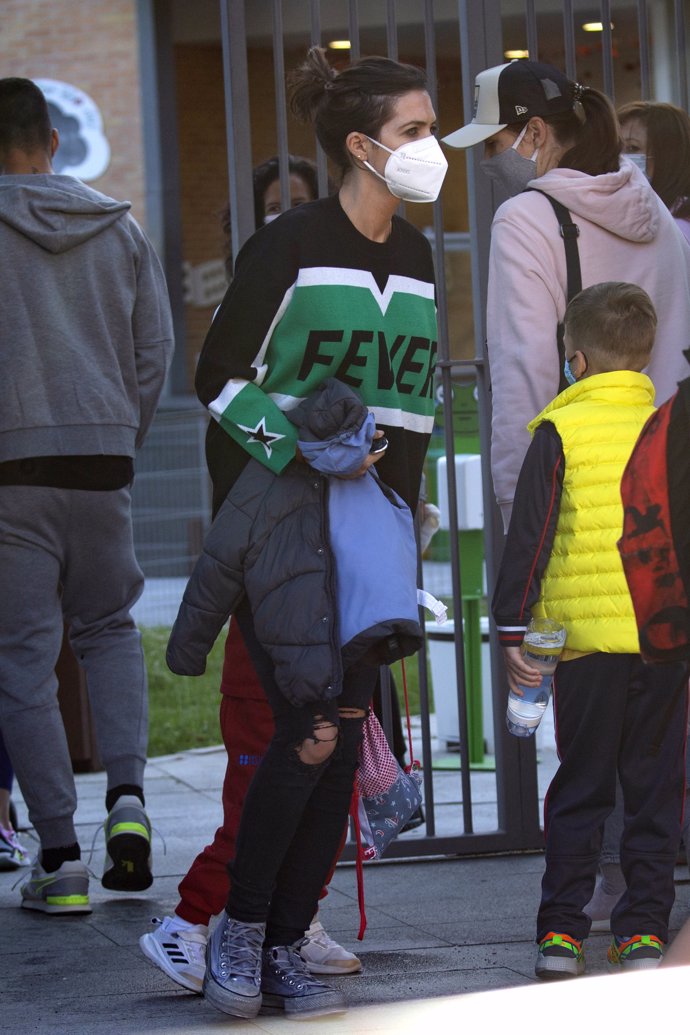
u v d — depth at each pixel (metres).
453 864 12.47
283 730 8.20
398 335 8.59
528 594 8.67
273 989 8.48
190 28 56.00
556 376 9.64
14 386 11.33
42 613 11.52
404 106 8.36
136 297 11.98
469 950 9.70
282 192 12.40
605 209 9.74
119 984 9.23
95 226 11.63
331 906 11.13
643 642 8.11
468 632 17.72
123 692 11.82
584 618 8.51
